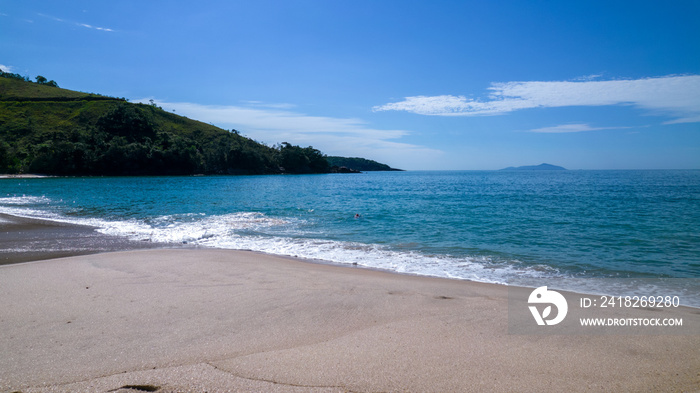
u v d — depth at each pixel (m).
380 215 19.02
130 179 75.25
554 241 12.07
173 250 10.46
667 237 12.61
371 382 3.26
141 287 6.44
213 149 114.94
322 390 3.13
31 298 5.76
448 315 5.05
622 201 26.73
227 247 11.32
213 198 31.22
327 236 13.21
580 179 82.88
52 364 3.62
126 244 11.60
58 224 15.54
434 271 8.50
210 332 4.43
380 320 4.85
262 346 4.03
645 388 3.15
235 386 3.20
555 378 3.33
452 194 36.03
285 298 5.81
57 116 111.44
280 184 61.97
